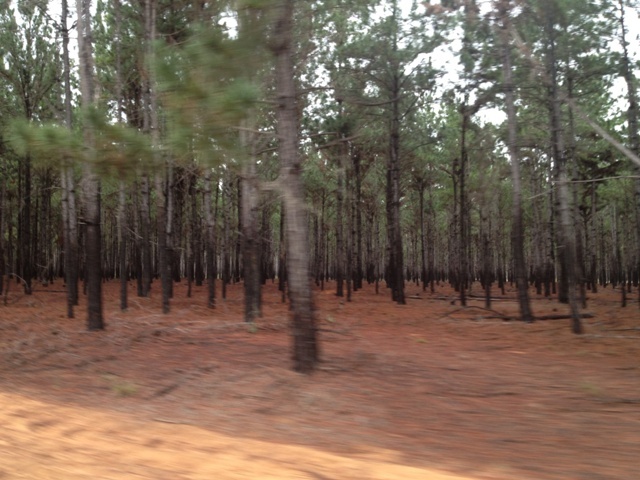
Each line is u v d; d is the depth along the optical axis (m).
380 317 18.72
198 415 6.71
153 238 39.69
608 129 21.72
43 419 6.43
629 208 34.38
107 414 6.74
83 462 4.91
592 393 7.55
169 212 25.62
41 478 4.50
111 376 9.01
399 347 11.81
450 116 29.95
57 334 13.34
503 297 29.83
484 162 19.70
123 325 14.36
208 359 10.13
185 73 7.40
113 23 19.27
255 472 4.59
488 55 17.77
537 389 7.91
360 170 31.17
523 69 17.25
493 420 6.40
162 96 7.53
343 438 5.73
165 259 18.14
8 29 21.33
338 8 12.62
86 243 13.66
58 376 9.16
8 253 33.62
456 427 6.14
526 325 16.08
